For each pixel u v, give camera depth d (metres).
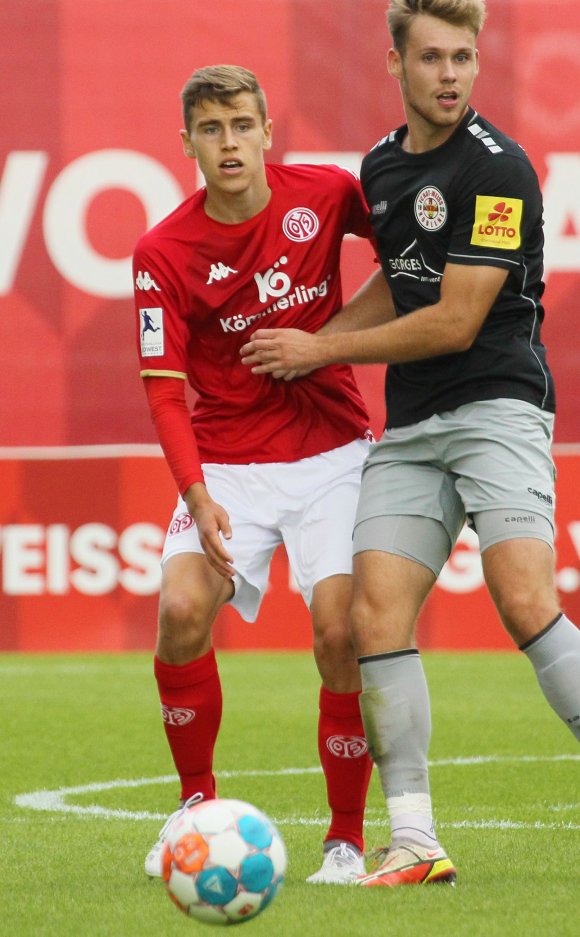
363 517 14.22
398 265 14.38
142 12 40.41
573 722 13.29
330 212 15.66
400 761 13.61
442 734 25.95
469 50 13.56
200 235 15.33
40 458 39.03
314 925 11.64
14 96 40.41
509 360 13.91
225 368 15.84
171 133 40.56
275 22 40.34
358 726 14.41
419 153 14.05
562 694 13.20
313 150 40.38
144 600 38.97
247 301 15.46
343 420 15.98
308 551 15.35
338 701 14.47
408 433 14.27
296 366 14.21
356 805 14.52
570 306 40.56
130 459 39.00
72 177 40.44
